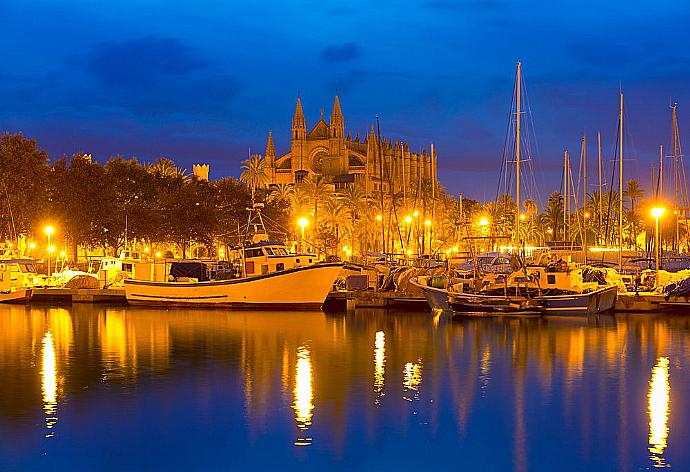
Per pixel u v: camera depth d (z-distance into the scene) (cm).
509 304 7244
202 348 5269
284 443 3083
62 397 3775
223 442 3083
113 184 12962
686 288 7525
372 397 3797
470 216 19725
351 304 8125
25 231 11894
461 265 9169
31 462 2867
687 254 11169
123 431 3219
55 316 7406
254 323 6731
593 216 17600
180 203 13762
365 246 16475
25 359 4831
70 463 2858
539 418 3441
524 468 2828
